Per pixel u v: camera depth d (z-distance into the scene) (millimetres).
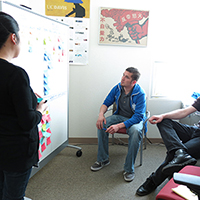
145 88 2850
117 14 2619
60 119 2297
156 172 1789
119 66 2764
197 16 2725
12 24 1011
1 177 1094
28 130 1028
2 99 965
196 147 1699
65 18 2588
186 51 2820
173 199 1214
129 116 2361
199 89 2908
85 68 2738
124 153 2629
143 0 2633
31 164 1099
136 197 1791
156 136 2986
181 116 1978
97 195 1802
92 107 2848
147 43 2727
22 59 1556
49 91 1994
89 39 2668
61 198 1746
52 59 2008
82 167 2258
